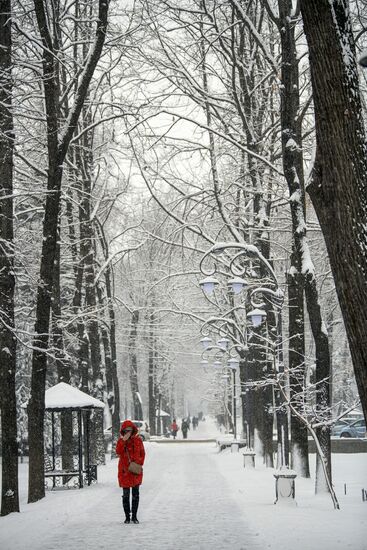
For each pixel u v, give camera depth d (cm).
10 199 2395
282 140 2789
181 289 6000
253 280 3869
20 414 5456
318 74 1138
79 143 4316
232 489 2745
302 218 2742
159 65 3831
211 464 4291
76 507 2227
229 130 3888
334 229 1120
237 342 4741
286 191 3997
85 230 4447
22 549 1485
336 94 1126
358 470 3641
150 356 8775
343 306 1106
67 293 5378
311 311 2647
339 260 1110
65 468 3512
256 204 3944
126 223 5822
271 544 1480
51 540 1603
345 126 1121
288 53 2800
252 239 4178
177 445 7419
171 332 7475
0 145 2375
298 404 2667
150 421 8962
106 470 4066
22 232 3556
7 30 2361
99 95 4059
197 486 2898
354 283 1096
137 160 3775
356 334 1089
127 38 3400
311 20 1144
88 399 3055
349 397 7181
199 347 8806
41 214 4162
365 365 1080
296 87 2959
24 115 2591
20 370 5431
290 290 3014
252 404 4853
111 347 5472
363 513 1948
